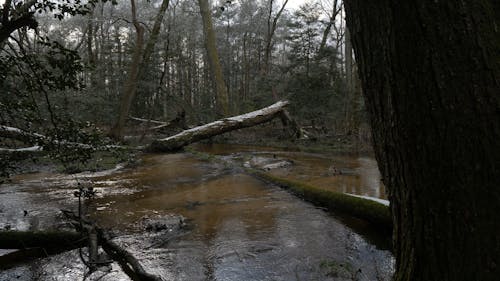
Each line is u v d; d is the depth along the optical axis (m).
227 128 13.02
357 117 15.12
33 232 3.88
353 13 1.37
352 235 4.10
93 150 4.56
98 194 6.36
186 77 32.62
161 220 4.69
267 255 3.58
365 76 1.41
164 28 25.67
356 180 7.18
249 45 34.44
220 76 17.19
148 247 3.83
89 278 3.27
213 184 7.09
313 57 16.84
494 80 1.05
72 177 7.98
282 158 10.46
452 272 1.18
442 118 1.11
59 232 3.95
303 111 16.05
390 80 1.24
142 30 16.03
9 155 4.27
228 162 9.44
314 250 3.69
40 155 6.22
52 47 3.45
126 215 5.05
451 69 1.08
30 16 3.35
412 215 1.31
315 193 5.42
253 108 18.78
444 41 1.08
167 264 3.40
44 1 3.31
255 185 6.86
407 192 1.31
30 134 4.08
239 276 3.16
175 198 5.99
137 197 6.11
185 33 29.17
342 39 22.62
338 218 4.70
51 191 6.58
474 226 1.10
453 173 1.12
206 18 17.36
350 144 13.48
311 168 8.74
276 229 4.33
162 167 9.25
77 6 3.73
